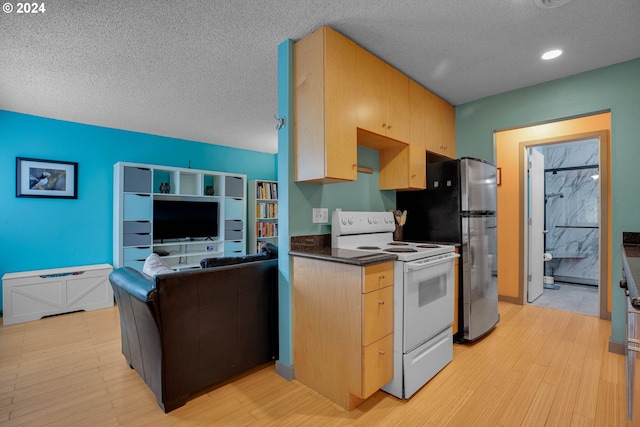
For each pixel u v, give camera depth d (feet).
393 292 5.87
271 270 7.18
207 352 5.96
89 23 5.99
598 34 6.57
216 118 12.04
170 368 5.44
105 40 6.61
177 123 12.66
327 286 5.78
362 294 5.19
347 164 6.45
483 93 9.82
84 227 12.42
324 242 7.48
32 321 10.19
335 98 6.22
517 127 9.62
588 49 7.19
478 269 8.21
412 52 7.31
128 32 6.33
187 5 5.51
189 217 14.46
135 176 12.54
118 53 7.16
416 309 5.94
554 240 16.12
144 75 8.30
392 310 5.83
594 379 6.26
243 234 16.24
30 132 11.32
